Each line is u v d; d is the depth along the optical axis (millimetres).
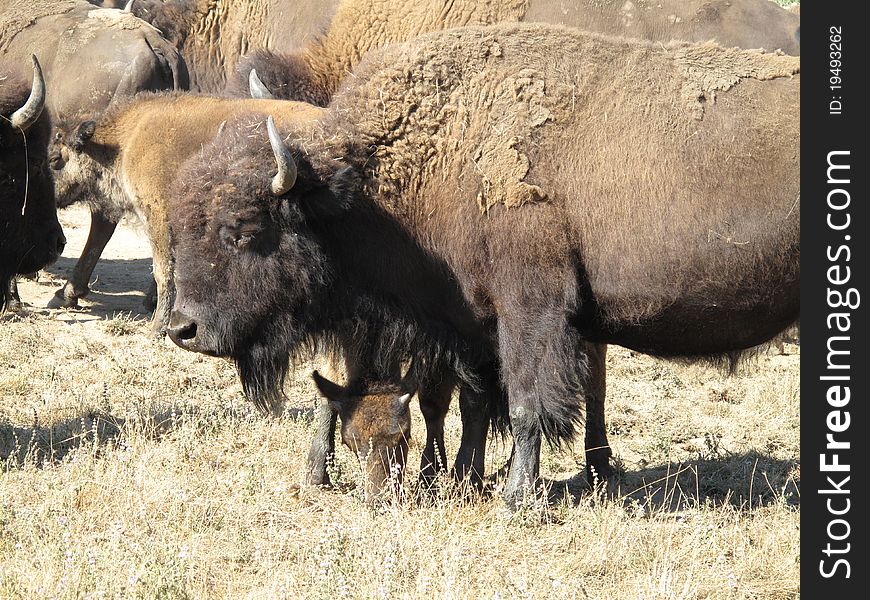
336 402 22109
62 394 29109
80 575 17328
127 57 41344
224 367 33031
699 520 20906
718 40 34469
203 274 21578
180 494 21344
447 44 22312
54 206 27453
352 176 21516
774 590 18609
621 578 18953
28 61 42781
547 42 22281
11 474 22578
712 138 21328
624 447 27438
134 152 33750
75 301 40781
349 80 22781
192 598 17344
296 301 22016
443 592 17391
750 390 31859
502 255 21344
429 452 23500
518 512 20891
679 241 21266
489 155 21328
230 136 22281
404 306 22547
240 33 44156
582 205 21359
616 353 36094
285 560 19391
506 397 23391
